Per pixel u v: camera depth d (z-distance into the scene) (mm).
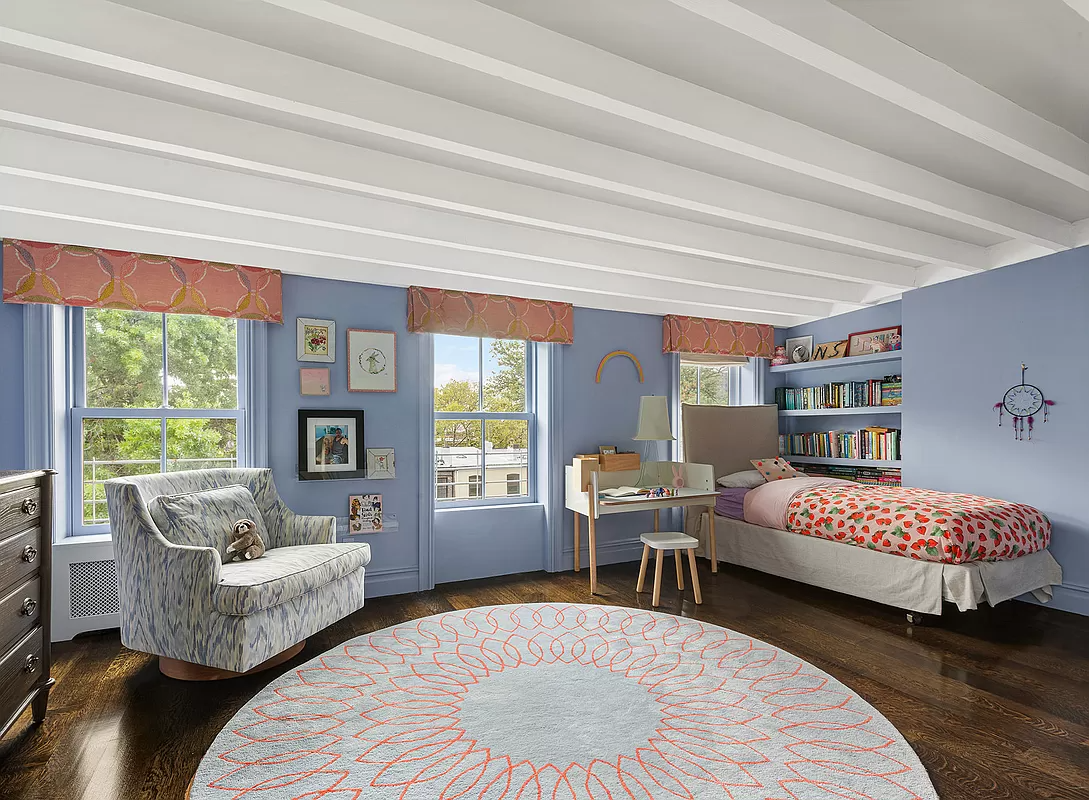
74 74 2049
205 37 1842
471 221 3529
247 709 2619
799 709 2600
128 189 2609
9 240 3217
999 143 2354
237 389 3998
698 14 1660
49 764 2223
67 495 3588
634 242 3607
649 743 2338
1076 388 3840
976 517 3635
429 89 2215
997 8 1786
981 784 2084
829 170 2598
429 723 2496
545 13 1797
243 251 3742
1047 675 2959
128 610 2988
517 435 5094
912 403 4758
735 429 5750
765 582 4664
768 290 4805
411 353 4422
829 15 1769
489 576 4781
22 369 3359
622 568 5062
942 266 4547
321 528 3635
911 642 3402
